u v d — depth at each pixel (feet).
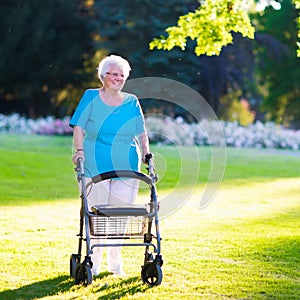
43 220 57.11
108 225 34.55
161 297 33.17
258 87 221.66
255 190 82.28
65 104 169.68
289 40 208.03
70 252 43.93
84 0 163.73
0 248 44.91
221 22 57.82
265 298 33.55
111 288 34.88
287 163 110.73
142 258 42.45
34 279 36.88
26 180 83.25
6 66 160.56
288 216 62.23
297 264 41.32
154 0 152.46
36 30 158.10
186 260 41.93
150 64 149.18
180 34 58.59
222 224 56.85
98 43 153.69
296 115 224.94
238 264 41.09
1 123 137.08
